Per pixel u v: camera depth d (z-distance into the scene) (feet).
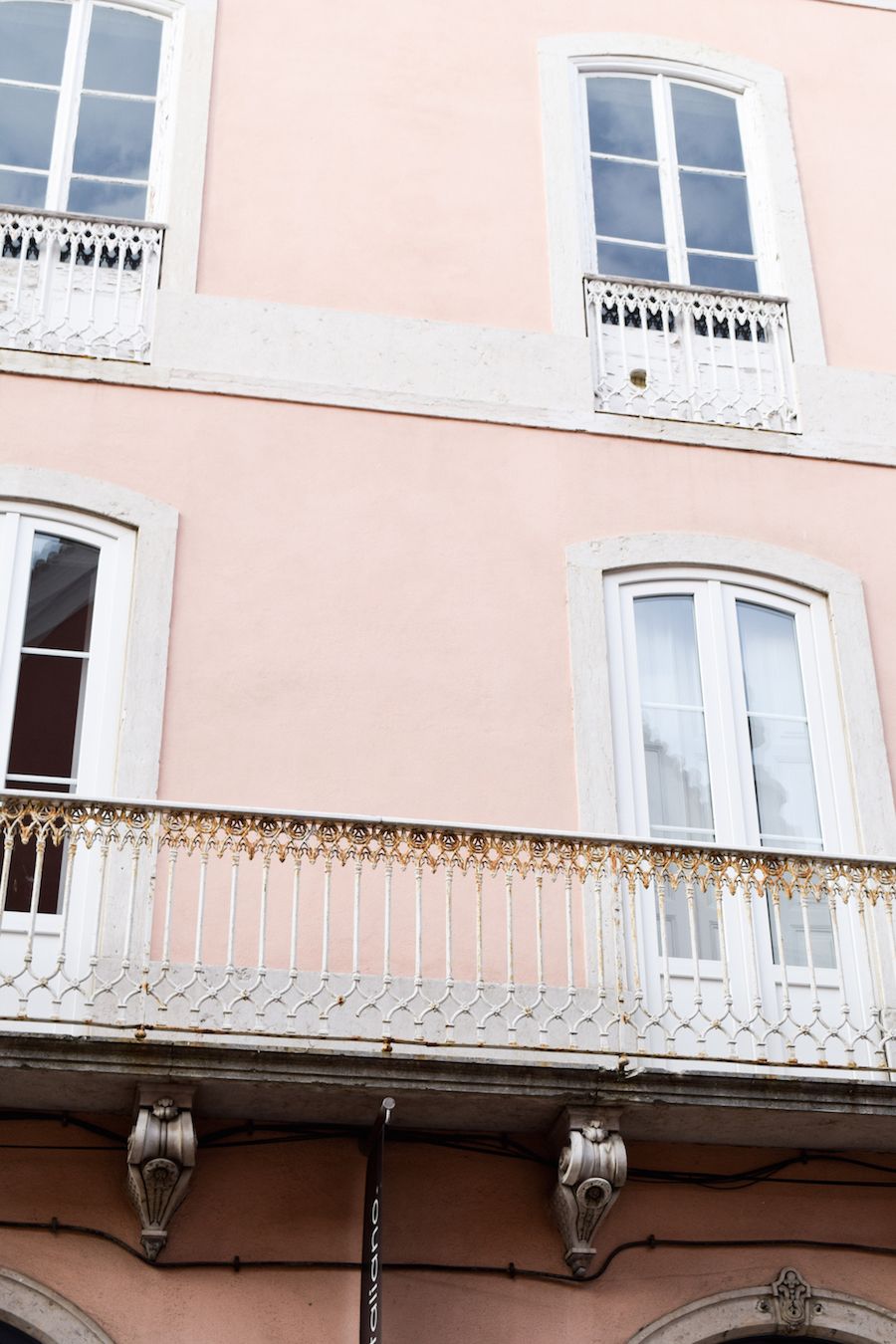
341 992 25.85
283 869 26.61
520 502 30.91
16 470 29.04
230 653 28.43
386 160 33.53
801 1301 25.67
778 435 32.60
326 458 30.50
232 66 33.73
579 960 26.86
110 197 32.63
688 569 31.09
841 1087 24.91
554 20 35.94
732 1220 26.14
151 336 30.89
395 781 28.02
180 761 27.45
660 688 30.14
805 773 29.99
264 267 31.96
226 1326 23.95
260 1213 24.79
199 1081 23.54
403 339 31.83
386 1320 24.48
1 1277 23.67
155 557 28.86
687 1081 24.62
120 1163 24.66
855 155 36.04
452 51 35.01
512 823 28.12
